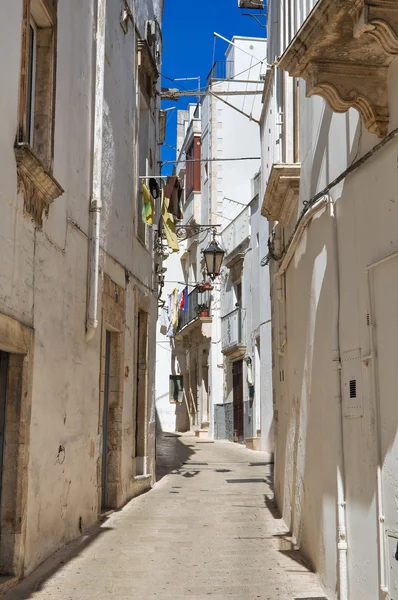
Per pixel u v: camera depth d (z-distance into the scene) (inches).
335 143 235.1
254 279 845.8
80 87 333.4
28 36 251.3
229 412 996.6
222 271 1032.2
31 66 279.9
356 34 165.6
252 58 1061.1
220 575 251.3
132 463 444.5
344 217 222.8
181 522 354.9
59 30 294.8
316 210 257.1
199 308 1088.2
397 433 175.2
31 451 252.2
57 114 290.7
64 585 233.6
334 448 226.7
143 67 504.4
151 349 533.3
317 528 251.9
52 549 276.5
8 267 228.2
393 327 179.2
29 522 247.9
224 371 1026.7
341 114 227.3
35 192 253.9
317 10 171.0
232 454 767.1
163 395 1360.7
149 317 524.7
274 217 380.5
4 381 244.1
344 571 211.2
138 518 366.0
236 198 1074.7
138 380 501.4
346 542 212.5
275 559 276.5
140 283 490.0
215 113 1076.5
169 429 1337.4
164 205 527.8
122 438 411.8
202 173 1163.3
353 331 211.2
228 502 422.3
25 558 241.9
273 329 440.5
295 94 345.7
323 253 248.8
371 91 188.9
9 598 214.8
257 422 824.9
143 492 465.4
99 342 362.0
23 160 233.6
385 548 179.8
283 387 370.6
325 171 249.6
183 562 270.1
